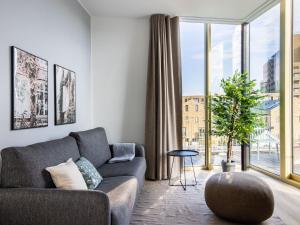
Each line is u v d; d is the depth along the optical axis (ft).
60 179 5.50
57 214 4.62
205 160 13.65
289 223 7.01
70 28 9.67
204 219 7.34
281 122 10.79
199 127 13.58
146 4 11.16
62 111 8.73
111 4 11.10
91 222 4.59
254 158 13.34
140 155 11.16
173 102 12.30
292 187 10.09
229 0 10.82
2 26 5.46
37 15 7.01
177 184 10.98
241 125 11.45
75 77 10.16
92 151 8.75
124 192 6.17
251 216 6.71
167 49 12.28
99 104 12.61
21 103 6.12
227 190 6.98
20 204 4.66
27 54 6.40
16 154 5.01
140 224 7.04
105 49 12.62
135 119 12.73
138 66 12.73
